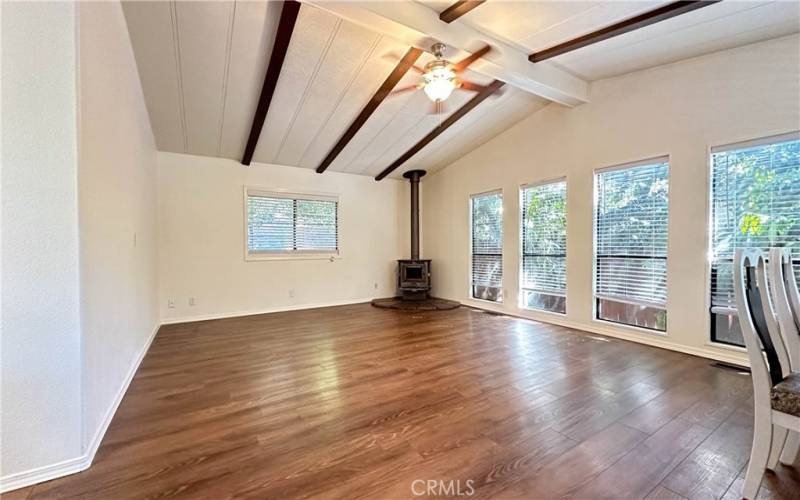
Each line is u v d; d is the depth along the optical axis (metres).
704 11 2.49
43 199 1.54
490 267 5.63
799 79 2.65
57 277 1.56
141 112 3.39
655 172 3.53
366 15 2.56
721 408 2.15
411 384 2.57
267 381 2.65
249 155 4.96
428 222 6.89
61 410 1.57
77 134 1.60
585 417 2.06
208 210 5.05
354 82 3.62
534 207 4.84
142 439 1.85
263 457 1.69
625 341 3.68
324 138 4.81
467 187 5.95
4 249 1.48
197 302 4.96
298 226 5.84
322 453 1.72
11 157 1.49
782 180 2.75
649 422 1.99
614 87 3.80
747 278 1.48
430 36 2.78
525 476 1.54
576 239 4.23
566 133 4.31
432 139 5.12
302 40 3.00
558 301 4.57
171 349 3.50
